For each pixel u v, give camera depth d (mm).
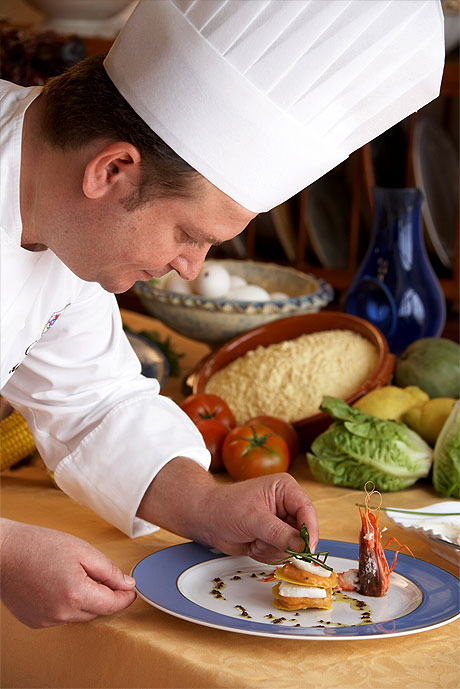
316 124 955
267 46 897
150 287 1867
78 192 966
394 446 1403
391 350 1938
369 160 2969
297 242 3236
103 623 970
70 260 1023
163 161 924
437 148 3061
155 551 1191
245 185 948
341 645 925
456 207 3090
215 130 917
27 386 1274
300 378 1657
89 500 1234
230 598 1019
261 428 1463
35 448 1480
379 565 1026
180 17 903
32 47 2092
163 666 899
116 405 1260
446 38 2857
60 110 965
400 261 1920
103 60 988
